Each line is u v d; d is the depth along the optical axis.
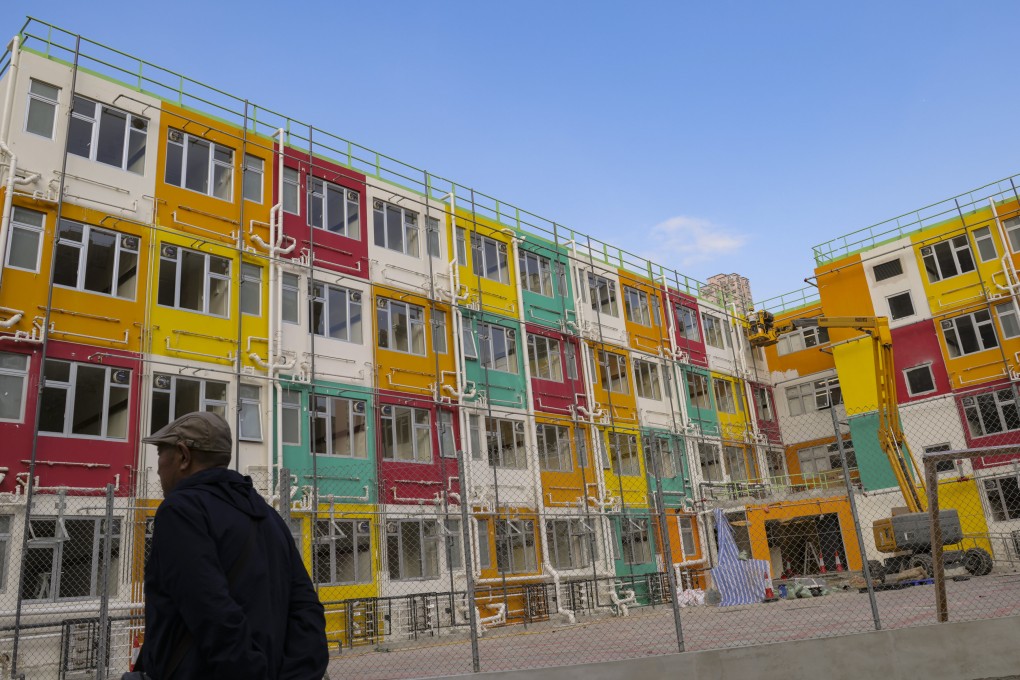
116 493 17.91
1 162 18.14
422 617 22.36
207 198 22.03
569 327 32.22
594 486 30.33
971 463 32.44
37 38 19.47
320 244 24.44
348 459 22.86
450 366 27.00
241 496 2.71
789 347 43.66
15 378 17.42
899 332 36.34
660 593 29.98
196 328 20.73
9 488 16.61
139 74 21.53
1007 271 33.25
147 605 2.53
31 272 18.08
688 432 35.78
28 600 16.03
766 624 15.73
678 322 38.78
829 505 34.78
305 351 23.00
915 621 13.24
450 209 29.09
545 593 25.08
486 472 26.66
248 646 2.35
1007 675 8.77
